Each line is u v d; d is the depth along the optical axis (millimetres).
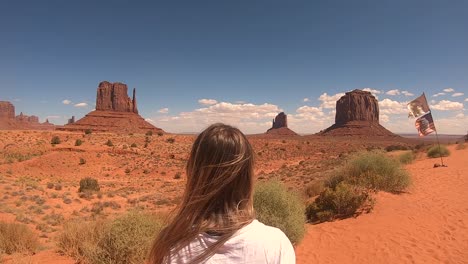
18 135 94125
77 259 8641
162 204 30562
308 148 106812
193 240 1186
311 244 10031
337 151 106312
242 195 1253
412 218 11344
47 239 14836
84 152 75188
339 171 18219
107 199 34156
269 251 1140
